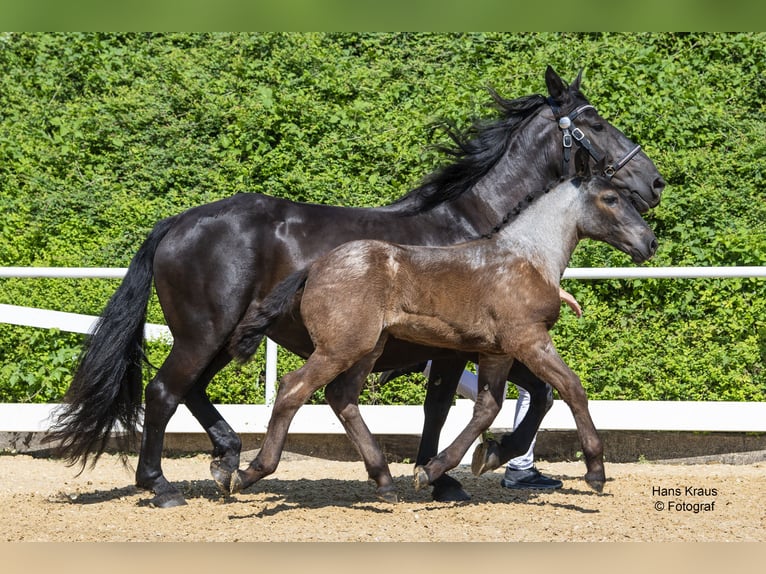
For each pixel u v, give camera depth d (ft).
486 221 28.12
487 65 54.70
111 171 49.83
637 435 36.65
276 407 24.31
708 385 37.81
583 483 31.30
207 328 26.53
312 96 52.65
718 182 46.85
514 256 25.05
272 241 26.63
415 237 27.30
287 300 24.70
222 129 51.11
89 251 45.01
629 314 41.29
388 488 25.84
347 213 27.45
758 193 47.50
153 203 47.34
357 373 25.68
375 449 25.88
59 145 51.11
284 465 35.60
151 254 27.50
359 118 51.03
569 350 38.70
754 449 36.40
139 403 28.12
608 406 34.86
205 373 28.37
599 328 39.19
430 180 28.19
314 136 50.24
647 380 38.45
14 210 47.65
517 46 56.03
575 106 29.14
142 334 27.91
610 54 52.54
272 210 27.02
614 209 25.61
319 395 38.29
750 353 38.04
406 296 24.43
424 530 23.50
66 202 47.75
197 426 35.68
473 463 26.76
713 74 53.36
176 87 53.47
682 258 43.09
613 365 38.19
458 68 54.70
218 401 37.60
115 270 34.27
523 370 26.99
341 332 23.95
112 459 36.52
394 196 46.55
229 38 57.62
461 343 25.02
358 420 25.90
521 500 28.19
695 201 45.06
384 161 48.78
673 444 36.55
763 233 43.88
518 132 28.99
